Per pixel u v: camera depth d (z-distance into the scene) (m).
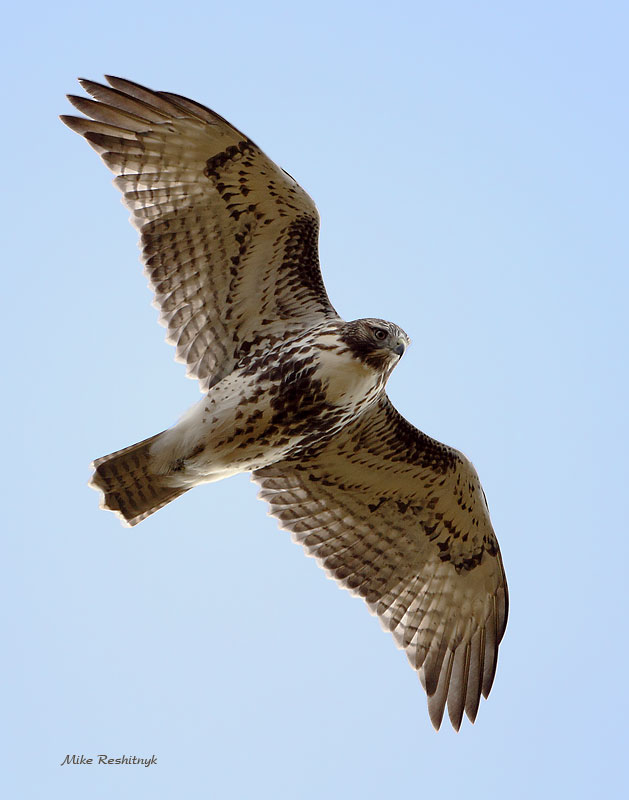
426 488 14.65
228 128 12.69
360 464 14.62
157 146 13.01
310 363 13.17
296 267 13.47
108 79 12.84
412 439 14.30
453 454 14.35
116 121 12.98
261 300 13.56
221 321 13.59
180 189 13.17
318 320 13.51
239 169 12.94
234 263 13.44
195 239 13.34
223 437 13.30
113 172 13.16
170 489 13.59
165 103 12.72
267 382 13.27
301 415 13.30
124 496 13.42
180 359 13.63
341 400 13.25
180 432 13.28
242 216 13.22
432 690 14.62
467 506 14.58
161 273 13.40
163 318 13.52
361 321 13.35
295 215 13.20
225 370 13.64
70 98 12.94
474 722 14.45
